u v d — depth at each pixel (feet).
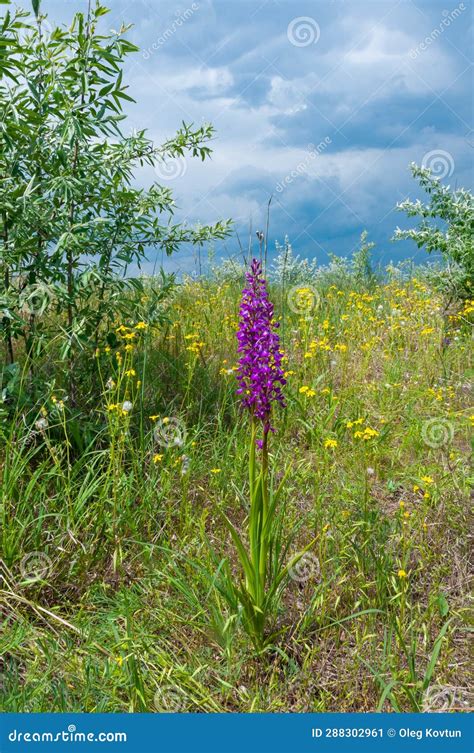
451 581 11.11
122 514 11.60
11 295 14.43
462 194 27.84
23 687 8.33
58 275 14.96
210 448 15.03
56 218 14.75
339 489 13.46
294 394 17.44
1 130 13.80
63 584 10.51
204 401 17.17
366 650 9.51
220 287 29.94
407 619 10.02
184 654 9.34
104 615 9.95
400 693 8.64
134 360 17.48
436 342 23.63
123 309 16.31
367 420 17.04
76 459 13.37
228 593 9.39
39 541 10.90
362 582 10.53
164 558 11.19
